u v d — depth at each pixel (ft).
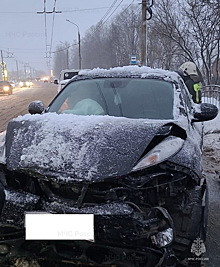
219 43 74.28
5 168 9.29
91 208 8.20
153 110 12.06
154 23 82.53
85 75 14.75
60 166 8.53
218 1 60.13
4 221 8.64
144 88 13.10
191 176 9.00
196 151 9.82
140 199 8.55
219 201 16.28
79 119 9.95
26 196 8.68
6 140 10.02
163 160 8.66
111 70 14.88
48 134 9.41
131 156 8.63
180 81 14.29
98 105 12.62
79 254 8.41
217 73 76.84
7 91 116.16
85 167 8.40
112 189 8.30
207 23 70.64
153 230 8.14
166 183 8.73
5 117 49.49
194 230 9.12
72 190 8.45
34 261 9.33
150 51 102.17
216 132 32.48
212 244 12.00
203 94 54.49
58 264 9.29
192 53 81.76
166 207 9.01
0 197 8.71
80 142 8.93
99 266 8.59
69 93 13.79
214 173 20.83
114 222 8.02
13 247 8.80
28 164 8.80
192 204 9.34
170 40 82.17
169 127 9.64
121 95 12.90
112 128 9.37
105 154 8.61
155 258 8.24
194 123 13.25
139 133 9.22
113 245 8.20
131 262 8.29
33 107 13.20
